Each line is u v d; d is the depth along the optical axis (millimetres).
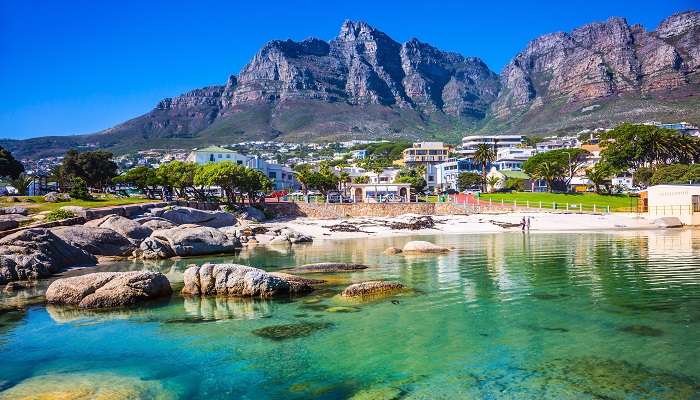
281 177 159875
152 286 24234
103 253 42438
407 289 25531
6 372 14648
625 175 159125
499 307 21281
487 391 12648
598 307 20922
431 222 78062
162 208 65750
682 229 69125
